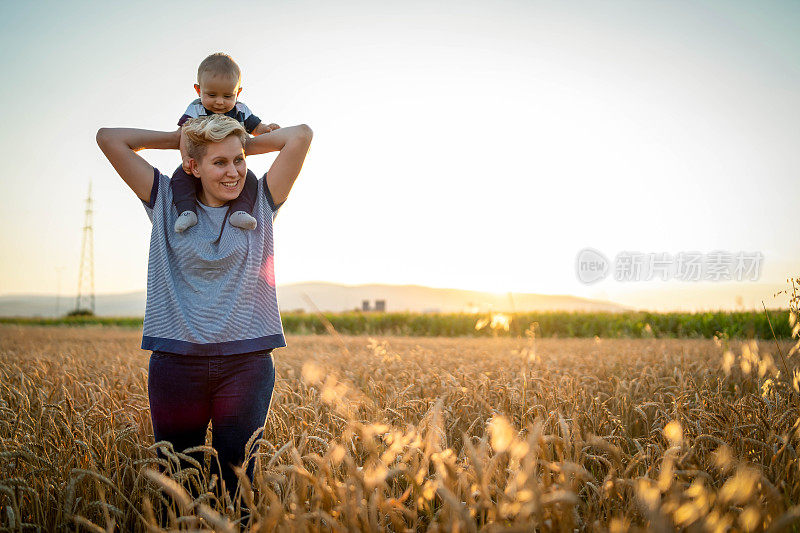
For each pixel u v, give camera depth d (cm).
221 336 246
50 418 299
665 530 139
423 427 240
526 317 2520
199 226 261
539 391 388
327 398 224
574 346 1256
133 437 327
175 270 256
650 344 1240
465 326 2725
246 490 177
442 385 439
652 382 506
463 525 159
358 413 337
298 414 333
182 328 246
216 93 376
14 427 294
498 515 159
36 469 239
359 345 1370
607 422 349
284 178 276
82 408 353
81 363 707
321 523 182
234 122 257
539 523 158
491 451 260
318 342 1556
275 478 198
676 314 2205
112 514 241
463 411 375
